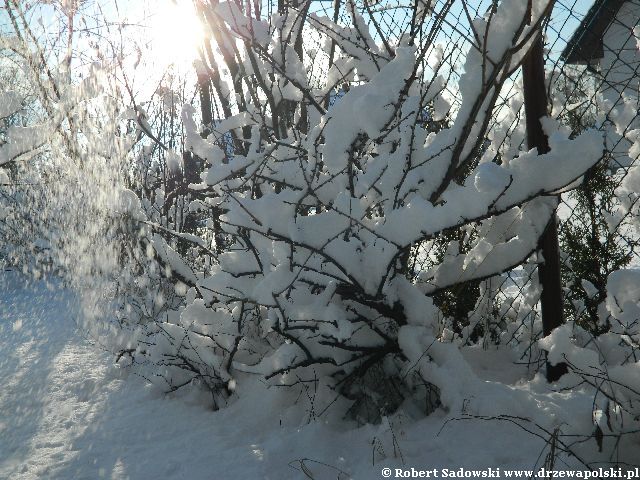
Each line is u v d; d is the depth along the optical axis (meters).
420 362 2.66
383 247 2.53
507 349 3.39
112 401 3.63
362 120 2.48
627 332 2.32
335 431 2.71
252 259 2.99
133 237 4.02
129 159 4.86
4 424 3.35
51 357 4.71
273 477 2.39
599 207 3.31
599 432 2.03
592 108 3.28
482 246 2.97
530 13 2.29
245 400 3.25
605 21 2.92
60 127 4.11
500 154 3.22
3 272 7.80
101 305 5.53
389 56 3.11
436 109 3.01
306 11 3.22
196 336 3.49
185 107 3.21
